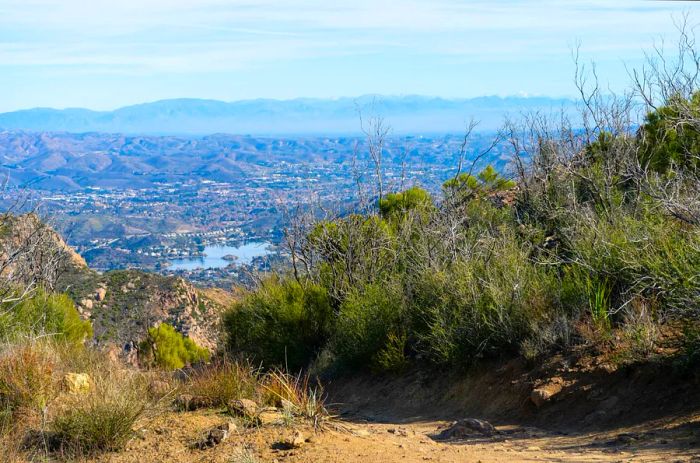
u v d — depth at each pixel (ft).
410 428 28.50
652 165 39.01
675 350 25.14
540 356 30.07
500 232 41.14
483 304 34.06
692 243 26.71
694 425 21.04
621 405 24.59
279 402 24.25
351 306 41.81
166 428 21.03
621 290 30.66
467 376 32.91
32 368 22.35
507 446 22.36
